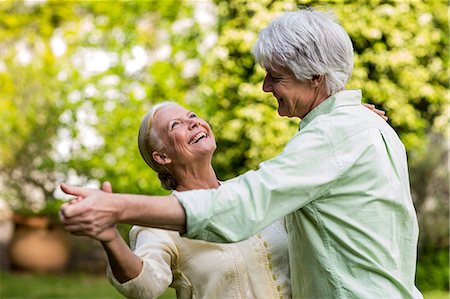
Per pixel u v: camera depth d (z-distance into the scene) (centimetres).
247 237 172
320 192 184
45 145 787
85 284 785
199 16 688
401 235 195
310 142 184
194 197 168
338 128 188
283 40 195
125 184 707
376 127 195
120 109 709
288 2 616
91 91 716
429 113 725
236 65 645
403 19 647
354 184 188
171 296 702
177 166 233
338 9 624
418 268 782
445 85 703
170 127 231
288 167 179
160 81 678
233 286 223
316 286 194
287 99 201
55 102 766
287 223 204
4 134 808
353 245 188
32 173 812
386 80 642
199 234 169
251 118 625
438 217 799
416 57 674
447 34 691
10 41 838
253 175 177
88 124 721
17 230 851
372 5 637
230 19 662
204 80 653
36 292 727
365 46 652
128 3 734
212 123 654
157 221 165
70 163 748
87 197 158
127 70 712
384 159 192
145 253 211
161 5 706
